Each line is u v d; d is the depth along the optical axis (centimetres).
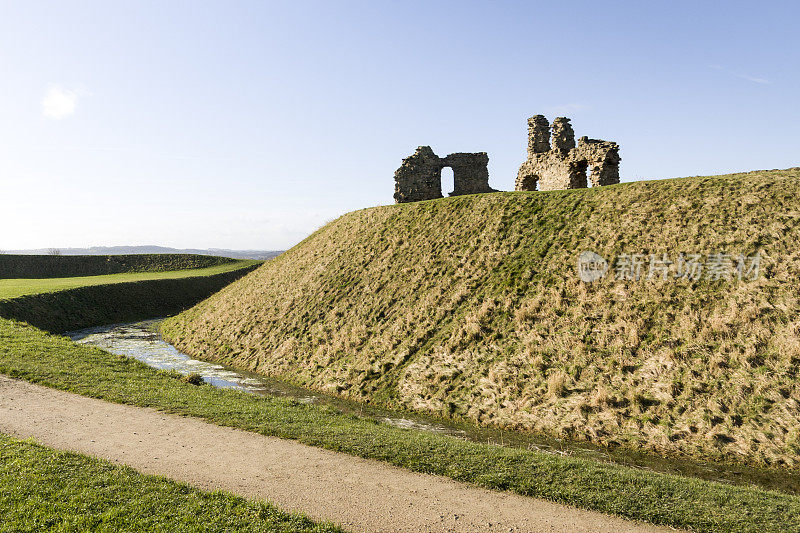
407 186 4128
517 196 3159
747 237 2083
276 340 2750
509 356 1967
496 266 2589
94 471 944
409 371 2077
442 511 886
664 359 1712
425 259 2911
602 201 2753
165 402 1517
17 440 1077
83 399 1493
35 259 7419
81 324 3875
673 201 2500
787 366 1527
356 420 1562
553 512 902
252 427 1323
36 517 752
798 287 1773
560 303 2152
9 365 1766
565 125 3638
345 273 3173
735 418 1443
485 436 1570
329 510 866
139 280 5356
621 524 866
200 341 3139
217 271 7438
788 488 1191
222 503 841
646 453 1408
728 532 843
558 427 1579
